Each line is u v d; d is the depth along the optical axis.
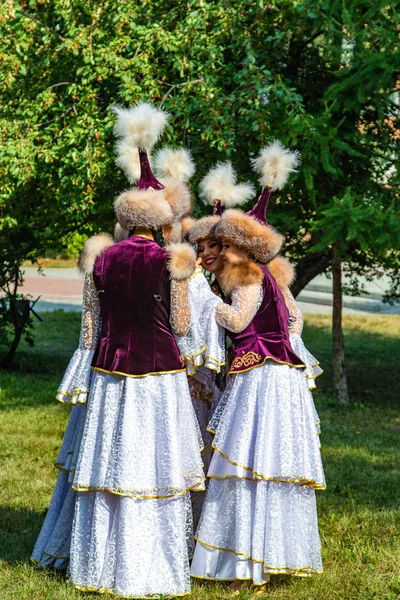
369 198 10.85
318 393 13.32
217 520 4.96
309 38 11.35
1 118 11.04
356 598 4.98
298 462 4.91
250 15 10.53
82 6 10.09
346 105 10.42
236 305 4.99
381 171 11.54
